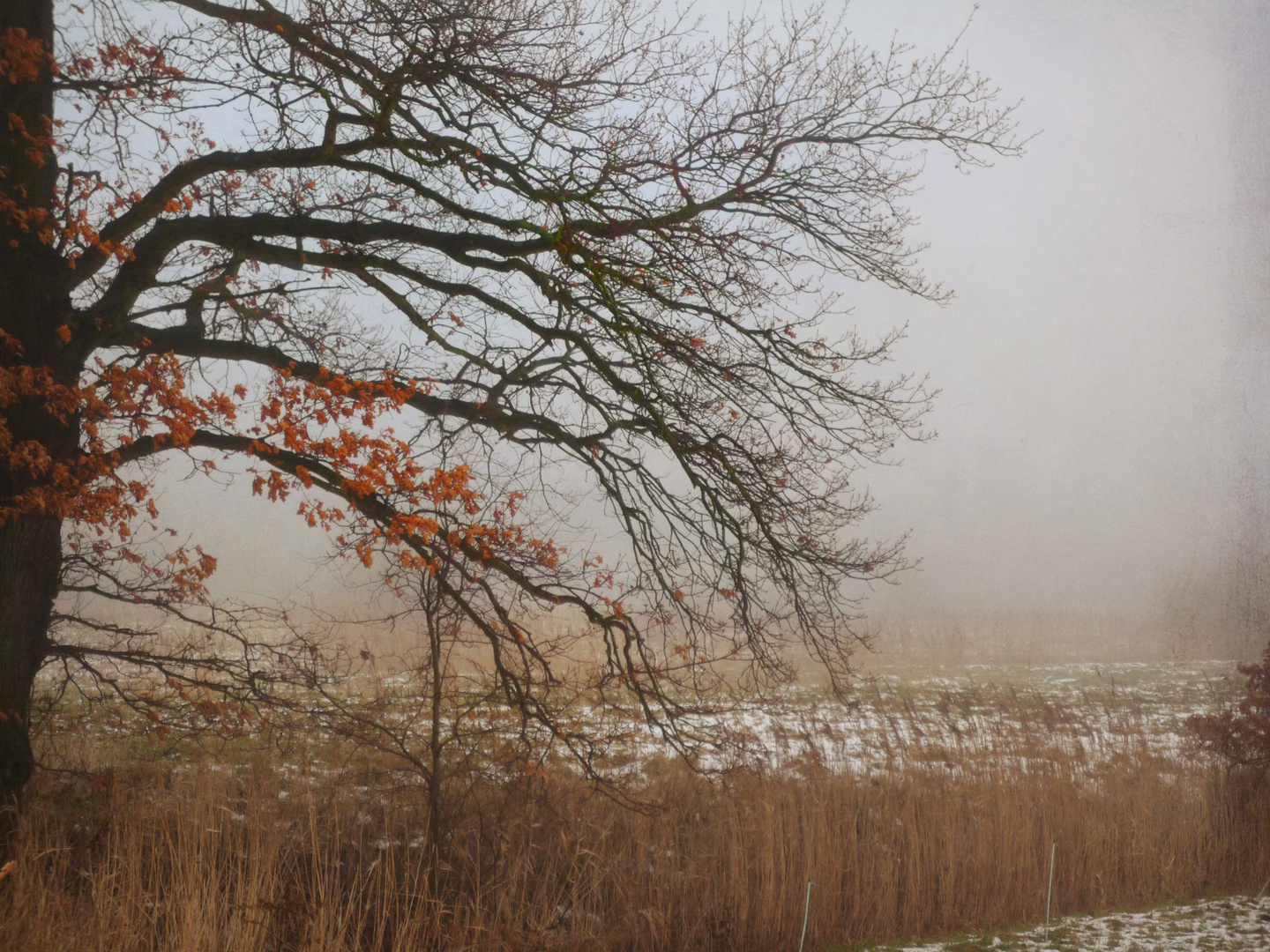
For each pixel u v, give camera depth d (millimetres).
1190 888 9023
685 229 6688
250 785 8242
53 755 8367
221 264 7785
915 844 8477
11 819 6598
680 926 7637
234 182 7926
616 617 7020
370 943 6660
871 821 9047
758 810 8750
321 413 5773
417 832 8062
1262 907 8258
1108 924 7840
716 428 7113
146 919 6324
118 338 7047
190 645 7789
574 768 9180
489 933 6938
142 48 6957
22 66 6109
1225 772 10234
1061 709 14078
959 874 8594
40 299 6691
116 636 8383
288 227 6957
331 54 6738
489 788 8117
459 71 6754
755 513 6719
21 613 6738
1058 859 8922
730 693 7508
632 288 6699
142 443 6645
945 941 7590
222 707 7473
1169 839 9250
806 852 8219
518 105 6906
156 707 7777
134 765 8719
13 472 6527
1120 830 9266
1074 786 9938
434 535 6398
